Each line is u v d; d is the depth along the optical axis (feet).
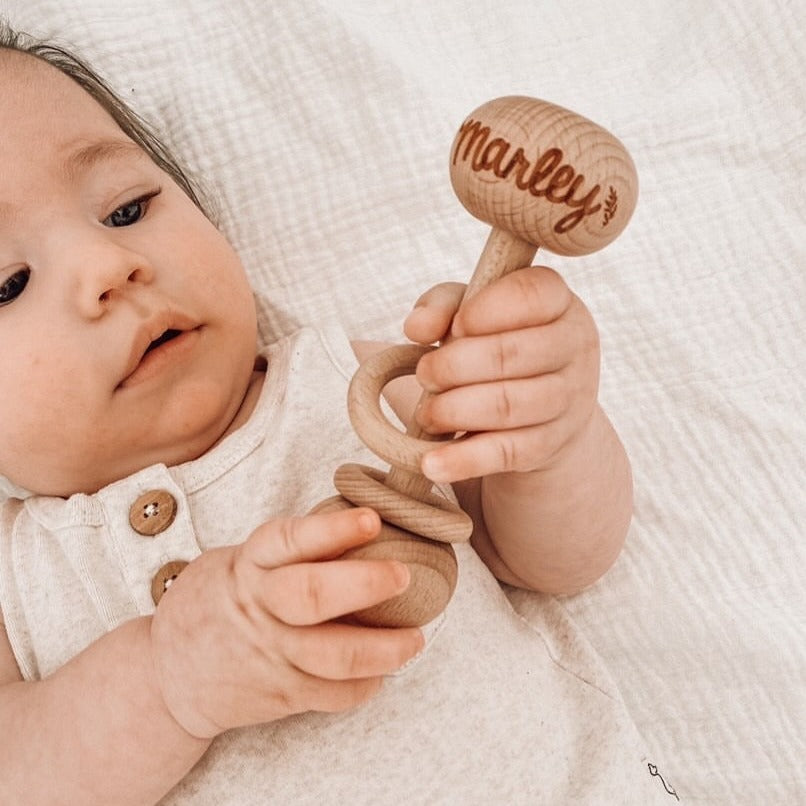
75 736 1.10
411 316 0.99
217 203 1.55
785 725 1.34
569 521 1.20
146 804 1.13
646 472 1.44
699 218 1.49
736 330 1.46
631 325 1.48
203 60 1.57
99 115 1.31
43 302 1.18
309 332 1.37
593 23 1.57
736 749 1.35
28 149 1.22
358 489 0.96
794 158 1.48
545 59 1.57
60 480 1.26
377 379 0.97
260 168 1.55
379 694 1.17
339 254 1.53
